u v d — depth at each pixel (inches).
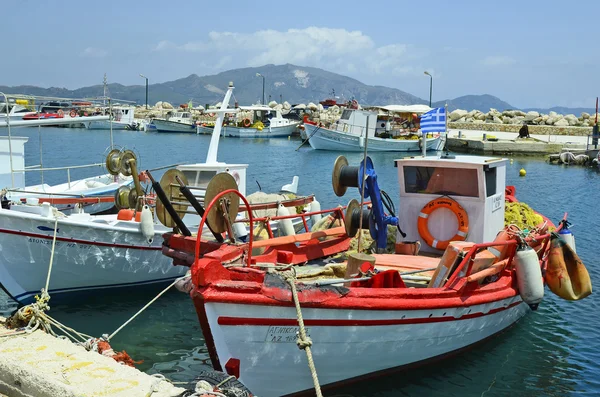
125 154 568.4
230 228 311.0
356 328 285.7
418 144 2140.7
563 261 378.9
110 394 209.2
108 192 694.5
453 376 346.6
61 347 253.8
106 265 457.4
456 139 2112.5
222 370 262.1
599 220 832.9
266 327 261.3
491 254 355.6
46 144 2119.8
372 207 398.9
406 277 338.6
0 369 225.8
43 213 437.4
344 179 386.6
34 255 435.2
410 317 301.3
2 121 593.3
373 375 315.3
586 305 473.4
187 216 506.0
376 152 2134.6
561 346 392.8
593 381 343.9
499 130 2662.4
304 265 397.4
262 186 1205.1
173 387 215.3
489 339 388.8
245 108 3235.7
